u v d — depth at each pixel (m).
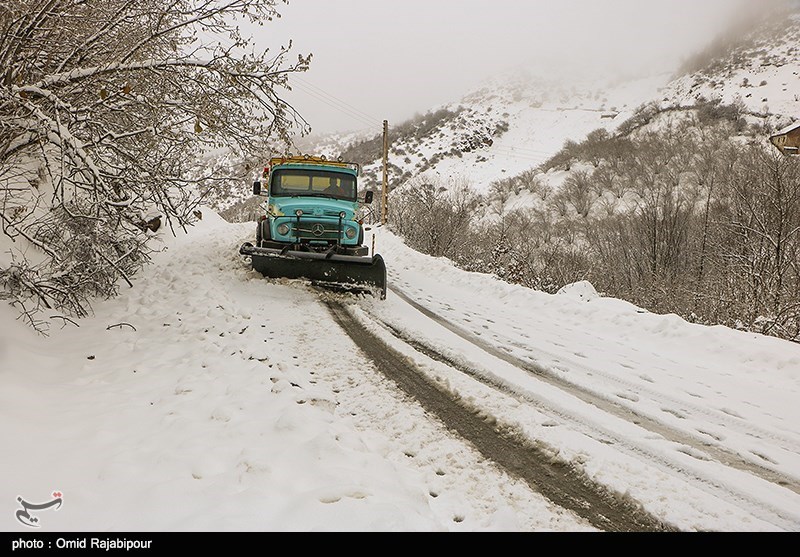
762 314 11.26
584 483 3.38
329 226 9.38
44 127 4.91
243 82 5.84
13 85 5.19
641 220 27.47
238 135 6.30
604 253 29.33
